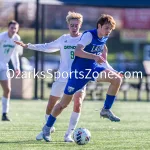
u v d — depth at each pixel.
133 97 67.94
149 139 28.88
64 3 60.50
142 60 65.12
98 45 25.67
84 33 25.56
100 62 24.88
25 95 62.28
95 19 92.12
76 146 25.80
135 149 25.17
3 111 38.81
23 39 92.56
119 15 94.19
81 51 25.03
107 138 29.03
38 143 26.83
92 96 62.31
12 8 73.00
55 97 28.61
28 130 32.62
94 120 39.59
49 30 94.94
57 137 29.17
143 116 43.41
